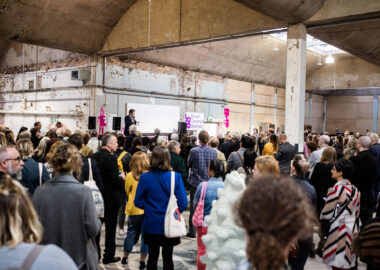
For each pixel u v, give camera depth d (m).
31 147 3.40
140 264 4.04
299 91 8.12
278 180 0.99
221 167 3.54
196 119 14.50
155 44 10.61
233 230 2.22
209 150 5.37
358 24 9.27
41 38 10.39
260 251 0.90
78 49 11.58
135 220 4.19
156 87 14.18
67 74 13.17
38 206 2.31
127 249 4.18
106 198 3.94
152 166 3.33
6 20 9.30
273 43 17.00
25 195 1.24
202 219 3.37
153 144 6.81
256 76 19.09
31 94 14.84
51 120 13.83
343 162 3.36
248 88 19.09
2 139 4.27
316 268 4.26
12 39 9.99
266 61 18.28
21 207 1.19
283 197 0.93
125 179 4.34
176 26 10.16
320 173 4.52
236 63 17.05
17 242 1.14
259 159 3.06
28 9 9.36
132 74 13.30
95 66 12.09
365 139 4.78
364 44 11.71
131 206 4.19
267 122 19.72
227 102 17.78
